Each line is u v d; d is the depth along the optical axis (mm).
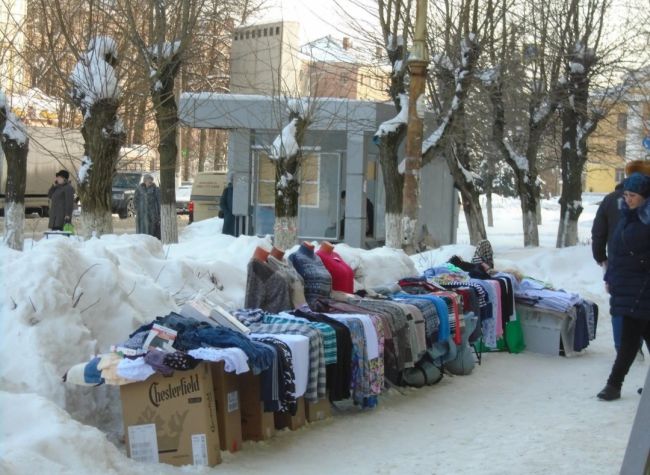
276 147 17188
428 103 20859
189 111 19672
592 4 21500
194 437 5891
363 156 20703
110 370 5859
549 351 11070
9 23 16125
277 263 8414
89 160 13117
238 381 6594
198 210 30469
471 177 21812
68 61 14289
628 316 7676
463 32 18359
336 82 23672
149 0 15195
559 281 16562
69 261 7320
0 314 6602
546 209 57406
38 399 5531
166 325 6266
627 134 33719
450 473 5832
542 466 5848
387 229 17297
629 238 7504
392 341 8242
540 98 22438
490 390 9008
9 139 15984
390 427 7387
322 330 7289
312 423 7406
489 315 10586
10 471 4586
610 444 6383
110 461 5375
